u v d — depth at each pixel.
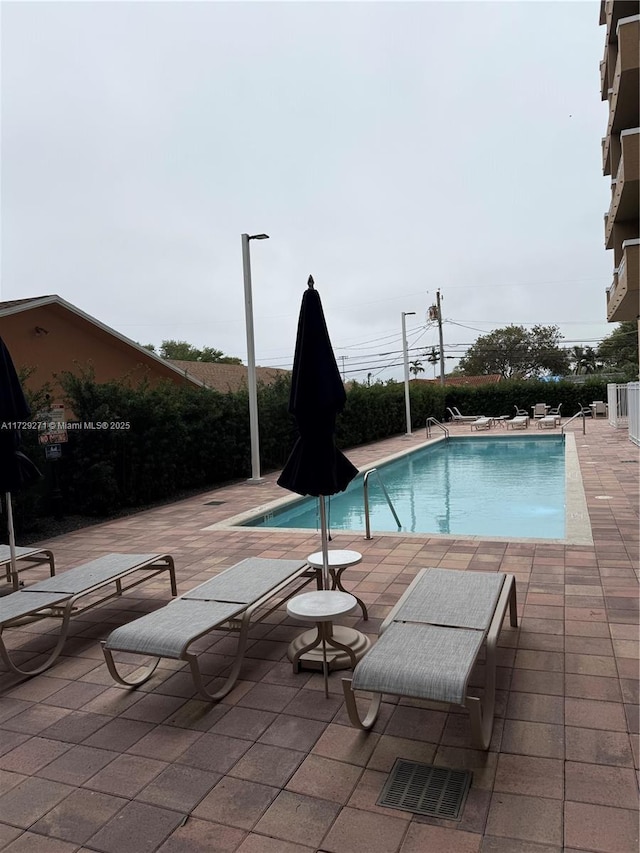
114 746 3.01
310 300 3.87
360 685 2.65
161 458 11.23
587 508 8.21
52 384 13.34
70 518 9.91
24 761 2.92
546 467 16.53
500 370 65.88
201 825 2.38
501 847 2.17
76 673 3.92
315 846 2.22
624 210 17.03
